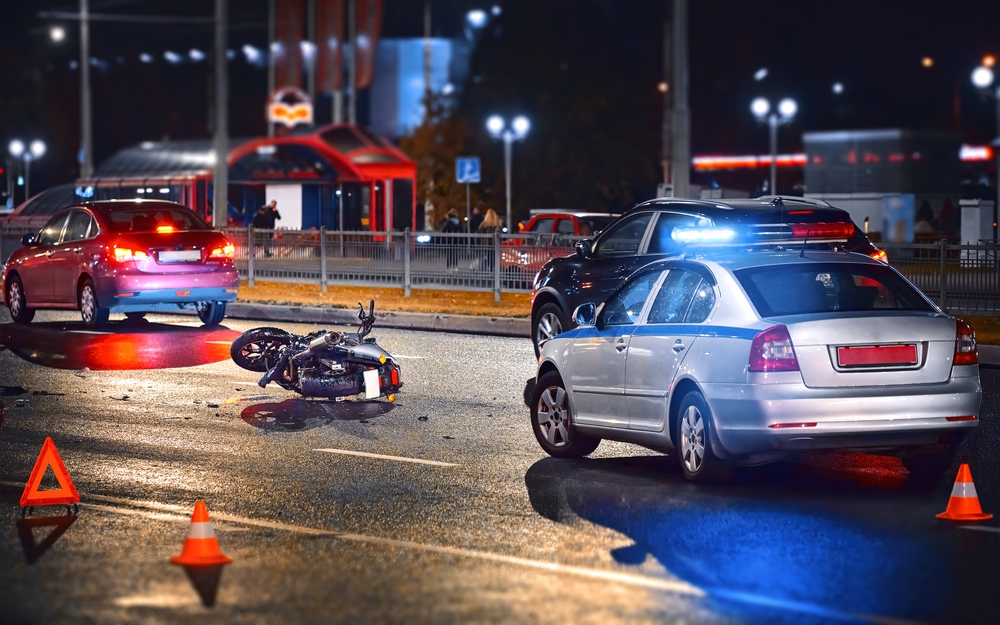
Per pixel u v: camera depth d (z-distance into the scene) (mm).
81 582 14898
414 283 53531
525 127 83250
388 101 172625
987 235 70062
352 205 90125
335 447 23828
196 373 33562
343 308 48500
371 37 115500
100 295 41469
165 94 174625
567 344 22969
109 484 20672
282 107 119812
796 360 18812
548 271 34125
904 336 19156
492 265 50969
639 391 21094
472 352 38062
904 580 14812
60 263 43062
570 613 13578
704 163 109750
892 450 19516
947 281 41906
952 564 15500
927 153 82688
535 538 16984
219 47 71000
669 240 30719
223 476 21266
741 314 19547
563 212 60750
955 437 19359
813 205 31094
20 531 17516
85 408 28281
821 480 20609
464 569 15461
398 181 92812
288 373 28859
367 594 14359
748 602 13984
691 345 20078
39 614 13656
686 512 18344
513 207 103125
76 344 39281
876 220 79625
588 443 22859
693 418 20078
